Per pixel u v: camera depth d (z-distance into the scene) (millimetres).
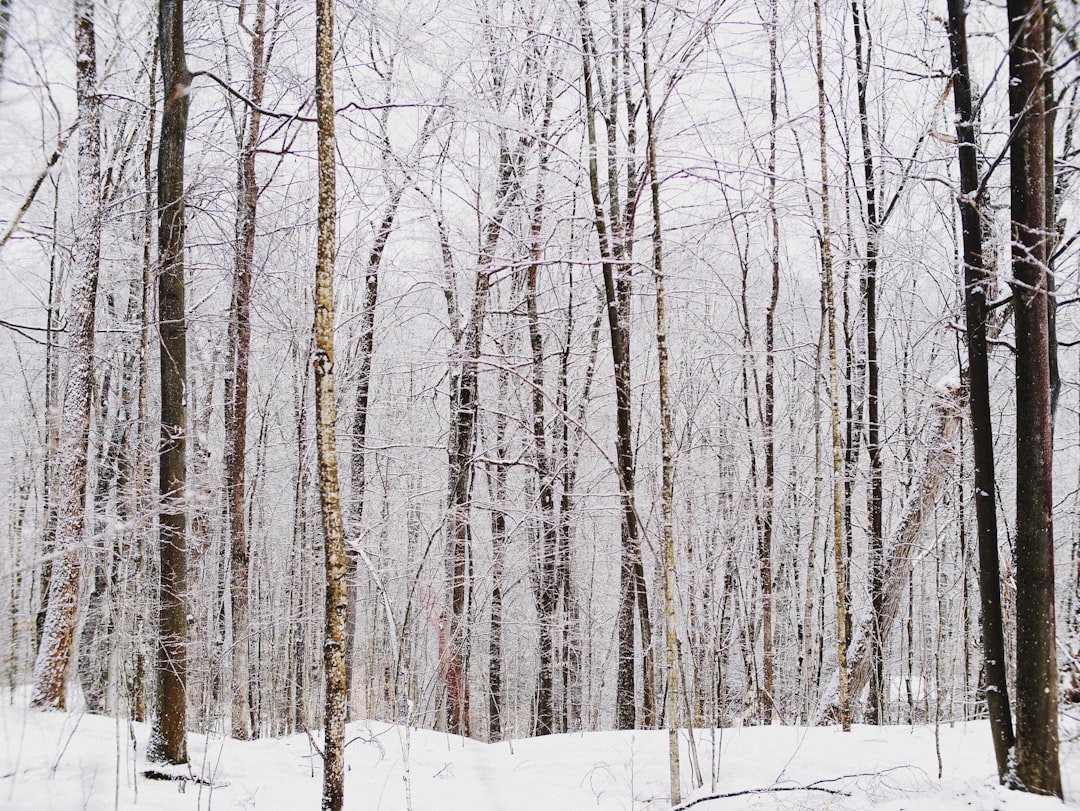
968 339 4750
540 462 11383
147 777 5473
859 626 8938
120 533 6301
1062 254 6500
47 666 6820
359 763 6562
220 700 9086
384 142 9555
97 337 9898
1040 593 4125
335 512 4328
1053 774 4082
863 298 11773
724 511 9062
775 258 11078
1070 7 3963
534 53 9281
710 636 7320
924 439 8953
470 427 10297
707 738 6773
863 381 11641
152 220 8203
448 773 6285
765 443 10758
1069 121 5367
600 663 15547
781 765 5832
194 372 11664
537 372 11758
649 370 10977
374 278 11125
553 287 11680
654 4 6832
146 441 8250
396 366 11383
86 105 7582
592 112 7633
